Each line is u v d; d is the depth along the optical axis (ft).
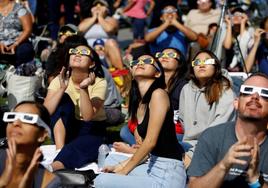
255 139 15.99
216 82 24.63
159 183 20.31
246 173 16.35
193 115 24.89
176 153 20.98
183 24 41.93
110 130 31.24
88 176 20.48
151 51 40.34
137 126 21.90
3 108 32.55
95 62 25.68
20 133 14.76
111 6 58.34
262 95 16.34
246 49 38.73
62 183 19.47
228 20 38.75
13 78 31.04
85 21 42.27
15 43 35.63
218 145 16.87
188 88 25.27
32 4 48.29
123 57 44.52
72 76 25.70
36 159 14.58
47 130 15.17
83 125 25.27
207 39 40.60
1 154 15.21
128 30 64.23
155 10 46.73
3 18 36.27
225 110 24.43
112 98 30.50
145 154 20.68
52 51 33.88
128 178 20.39
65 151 23.47
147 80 21.63
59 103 25.30
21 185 14.42
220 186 16.19
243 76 32.94
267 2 53.47
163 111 20.63
